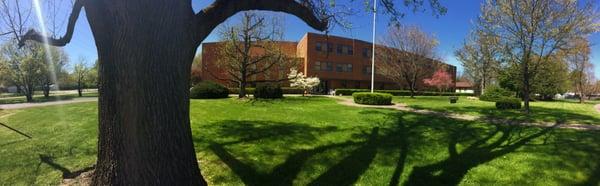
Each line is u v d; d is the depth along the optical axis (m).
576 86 47.59
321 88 41.31
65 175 4.79
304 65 41.41
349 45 44.84
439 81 44.78
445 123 10.20
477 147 6.82
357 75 45.88
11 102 26.30
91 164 5.29
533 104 23.28
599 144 7.14
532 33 14.19
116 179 3.29
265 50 23.30
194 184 3.54
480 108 16.61
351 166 5.36
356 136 7.70
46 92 34.47
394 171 5.17
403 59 33.00
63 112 12.84
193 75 43.78
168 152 3.27
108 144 3.42
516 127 9.63
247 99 20.66
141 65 3.11
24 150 6.16
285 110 13.58
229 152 5.96
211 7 3.83
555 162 5.68
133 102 3.14
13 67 28.67
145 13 3.09
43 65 29.98
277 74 30.30
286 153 5.98
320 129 8.54
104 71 3.46
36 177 4.71
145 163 3.17
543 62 14.97
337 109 14.47
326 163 5.47
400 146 6.75
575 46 14.41
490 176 5.01
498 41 15.33
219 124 9.11
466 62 32.88
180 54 3.36
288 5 4.25
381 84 49.03
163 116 3.23
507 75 16.27
